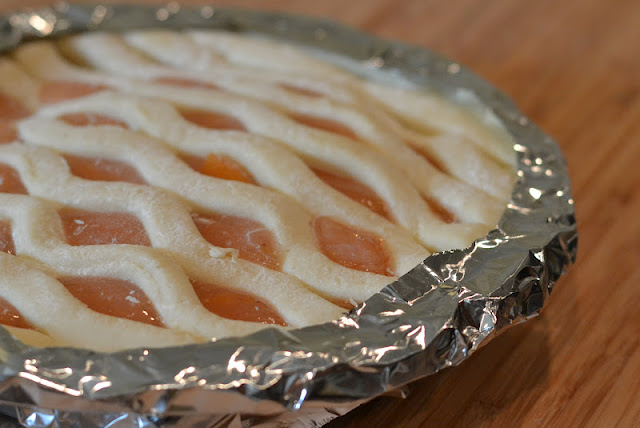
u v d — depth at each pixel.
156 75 0.55
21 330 0.45
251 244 0.48
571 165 0.57
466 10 0.66
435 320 0.45
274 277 0.47
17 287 0.46
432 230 0.49
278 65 0.56
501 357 0.49
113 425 0.44
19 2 0.65
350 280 0.47
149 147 0.50
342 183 0.51
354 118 0.52
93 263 0.47
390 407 0.48
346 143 0.51
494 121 0.53
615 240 0.54
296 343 0.44
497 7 0.66
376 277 0.47
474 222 0.50
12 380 0.43
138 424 0.44
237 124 0.52
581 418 0.48
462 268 0.47
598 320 0.51
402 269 0.48
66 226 0.48
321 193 0.49
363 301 0.47
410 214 0.50
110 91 0.53
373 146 0.52
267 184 0.50
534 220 0.49
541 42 0.64
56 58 0.56
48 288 0.46
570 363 0.49
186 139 0.51
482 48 0.63
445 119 0.54
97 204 0.49
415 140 0.53
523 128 0.53
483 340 0.46
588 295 0.52
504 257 0.47
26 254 0.47
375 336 0.45
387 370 0.44
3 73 0.54
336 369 0.44
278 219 0.48
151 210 0.48
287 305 0.46
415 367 0.44
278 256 0.48
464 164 0.52
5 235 0.48
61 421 0.44
